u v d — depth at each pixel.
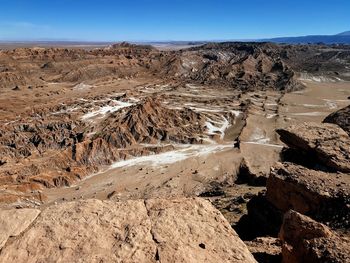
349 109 34.78
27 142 86.38
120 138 84.00
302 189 20.58
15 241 11.19
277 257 15.32
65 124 96.00
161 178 65.19
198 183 61.97
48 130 94.62
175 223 12.16
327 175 21.64
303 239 13.73
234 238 11.83
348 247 12.88
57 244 11.07
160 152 78.94
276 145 81.50
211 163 70.38
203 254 10.91
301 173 21.92
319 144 24.30
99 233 11.55
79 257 10.59
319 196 19.64
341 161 22.64
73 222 12.02
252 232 23.12
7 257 10.61
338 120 33.50
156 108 97.88
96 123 95.00
